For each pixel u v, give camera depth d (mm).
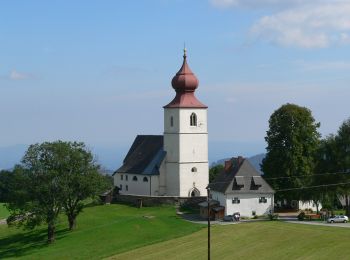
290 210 145250
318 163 138125
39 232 136125
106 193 159750
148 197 151000
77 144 131750
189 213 141125
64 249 114812
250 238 105375
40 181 124875
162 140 162375
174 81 154375
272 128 145500
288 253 92938
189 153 153250
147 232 118625
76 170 128250
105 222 134000
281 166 142750
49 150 127062
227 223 124688
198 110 153875
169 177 154875
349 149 135625
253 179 135500
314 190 135250
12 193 125250
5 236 138250
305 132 143250
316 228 113688
